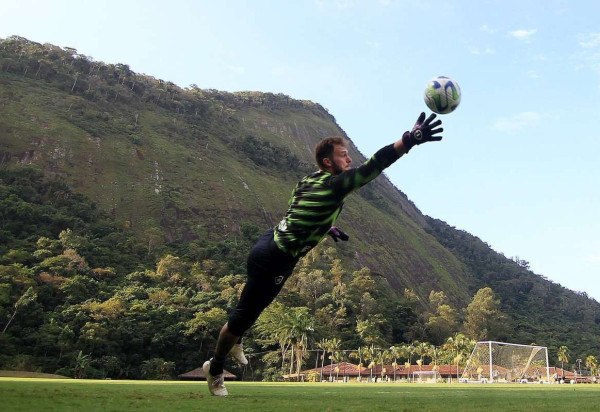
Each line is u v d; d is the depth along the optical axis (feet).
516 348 233.14
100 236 372.99
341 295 383.24
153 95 640.17
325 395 22.33
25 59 552.82
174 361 248.52
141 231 419.95
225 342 16.31
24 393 16.11
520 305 651.25
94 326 228.84
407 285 574.56
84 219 387.55
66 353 216.54
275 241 14.03
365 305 384.88
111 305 247.50
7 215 334.65
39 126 465.88
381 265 562.25
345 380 289.74
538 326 556.10
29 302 233.55
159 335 244.42
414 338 399.85
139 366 236.63
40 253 291.38
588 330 593.01
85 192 432.66
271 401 15.93
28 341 217.36
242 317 15.23
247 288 14.84
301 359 289.74
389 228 653.71
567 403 17.39
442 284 633.61
